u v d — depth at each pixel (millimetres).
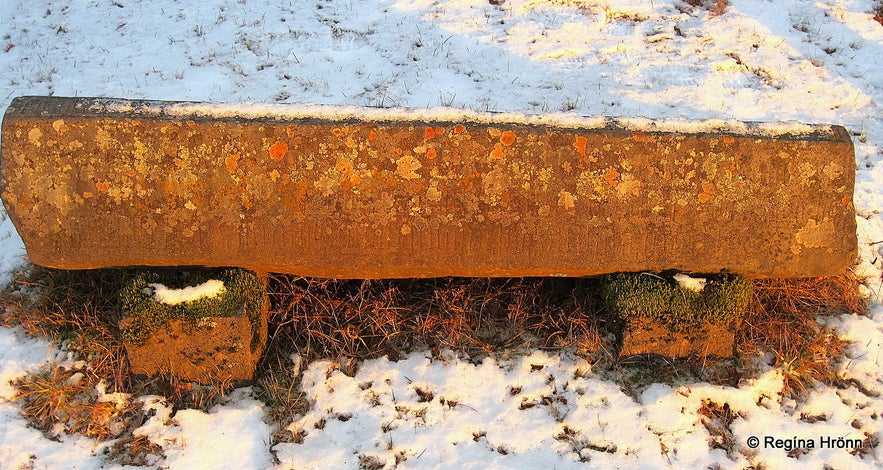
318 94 2283
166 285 1585
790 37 2480
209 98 2266
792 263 1587
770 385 1682
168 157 1508
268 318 1713
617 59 2416
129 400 1636
